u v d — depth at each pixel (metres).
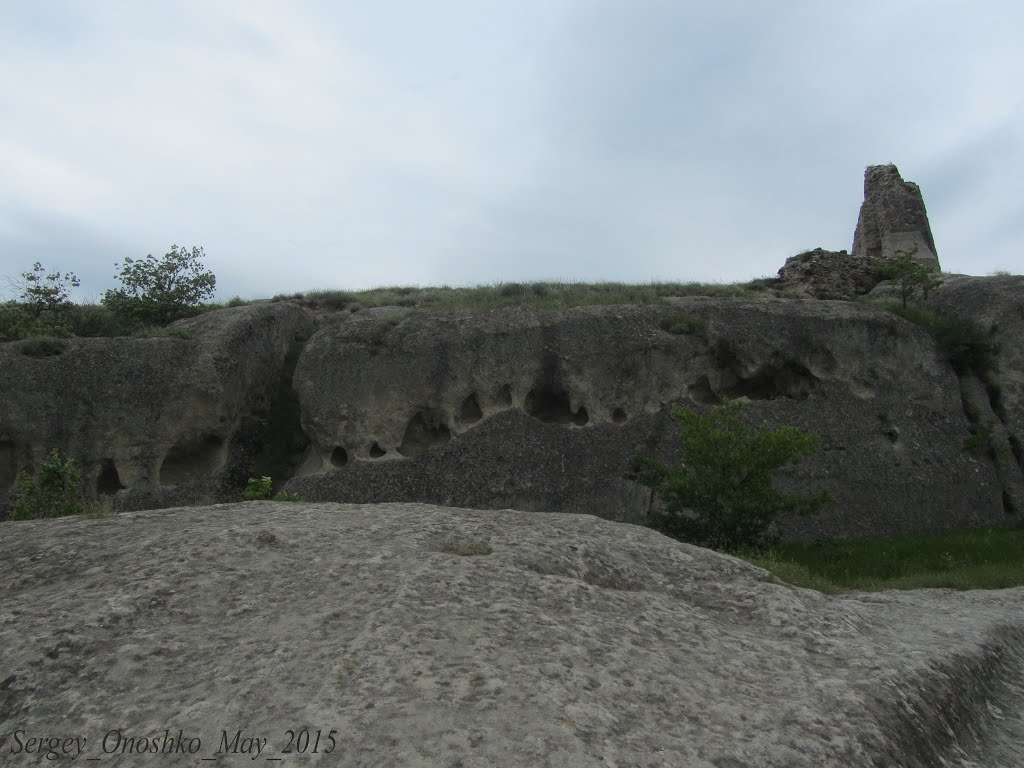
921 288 23.62
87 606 4.89
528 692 3.92
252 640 4.43
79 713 3.79
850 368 19.45
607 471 16.86
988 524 18.25
